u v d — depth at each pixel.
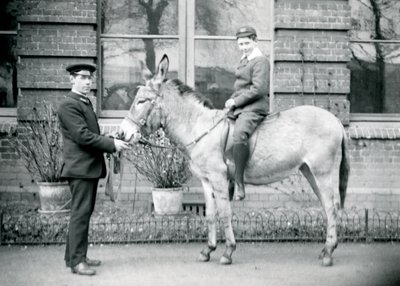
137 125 6.61
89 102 6.61
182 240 7.91
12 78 9.52
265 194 9.37
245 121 6.54
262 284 6.00
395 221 8.45
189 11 9.62
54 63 9.19
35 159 8.59
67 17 9.12
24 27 9.13
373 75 9.91
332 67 9.45
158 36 9.60
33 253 7.31
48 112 9.05
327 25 9.38
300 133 6.67
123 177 9.32
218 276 6.30
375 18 9.89
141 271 6.50
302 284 5.99
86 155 6.34
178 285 5.96
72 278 6.22
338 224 8.09
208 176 6.74
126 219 8.23
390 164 9.55
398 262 6.88
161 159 8.63
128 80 9.58
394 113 9.94
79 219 6.34
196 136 6.71
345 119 9.45
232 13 9.67
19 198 9.16
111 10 9.55
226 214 6.76
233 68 9.66
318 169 6.68
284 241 7.99
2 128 9.11
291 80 9.39
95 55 9.23
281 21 9.34
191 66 9.62
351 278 6.21
